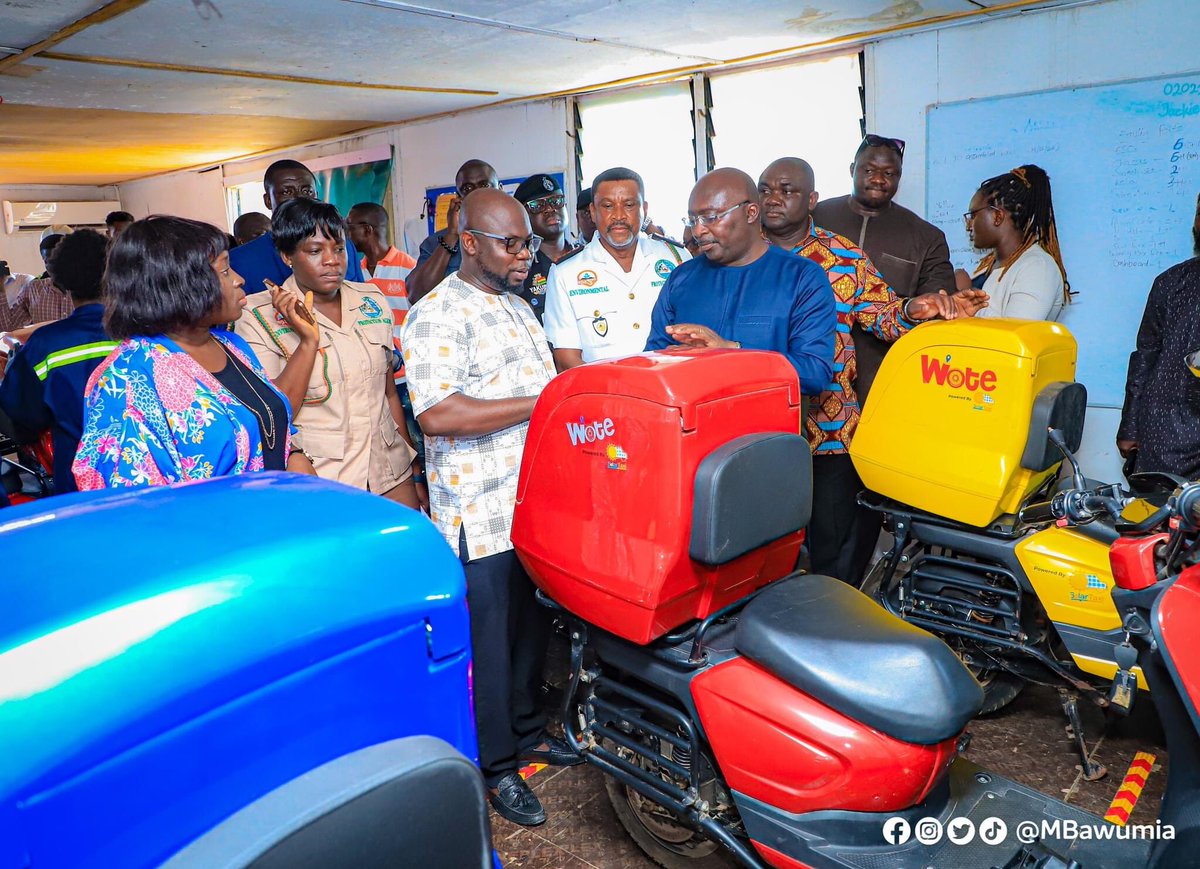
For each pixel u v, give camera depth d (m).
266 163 8.42
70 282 2.31
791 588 1.72
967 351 2.30
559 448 1.71
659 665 1.75
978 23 4.12
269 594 0.71
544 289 3.75
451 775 0.75
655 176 5.64
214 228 1.67
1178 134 3.70
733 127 5.21
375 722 0.80
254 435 1.66
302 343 2.20
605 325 2.86
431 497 2.26
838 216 3.65
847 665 1.51
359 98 5.71
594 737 1.96
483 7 3.60
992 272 3.88
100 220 10.88
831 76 4.75
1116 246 3.93
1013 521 2.39
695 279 2.47
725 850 1.93
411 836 0.72
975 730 2.65
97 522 0.81
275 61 4.51
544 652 2.45
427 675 0.85
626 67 5.01
